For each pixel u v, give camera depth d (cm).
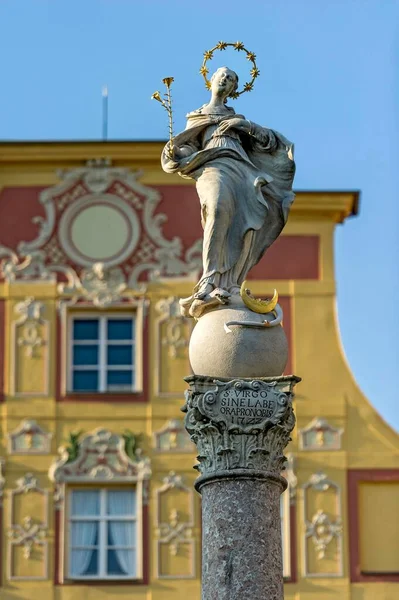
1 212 3753
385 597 3509
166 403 3638
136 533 3559
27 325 3691
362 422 3631
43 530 3562
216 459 1627
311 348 3681
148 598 3525
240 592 1578
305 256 3728
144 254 3731
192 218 3753
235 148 1694
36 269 3725
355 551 3544
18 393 3647
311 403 3647
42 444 3612
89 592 3525
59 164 3778
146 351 3672
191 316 1688
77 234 3744
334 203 3728
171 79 1703
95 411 3634
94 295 3700
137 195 3762
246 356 1633
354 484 3591
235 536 1600
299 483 3584
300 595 3512
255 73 1733
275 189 1703
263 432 1627
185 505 3578
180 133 1702
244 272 1681
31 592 3525
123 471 3594
